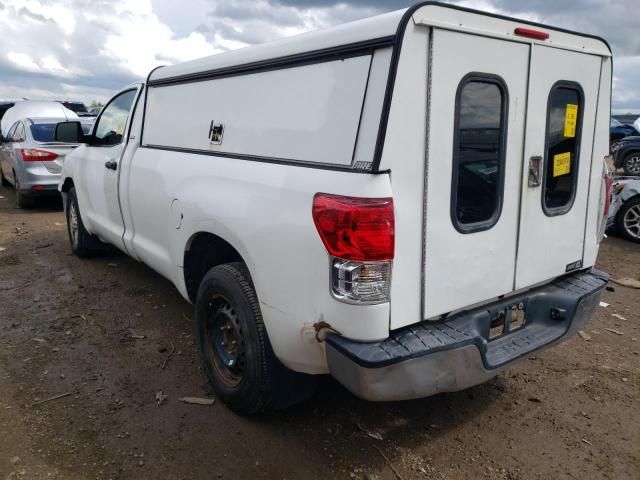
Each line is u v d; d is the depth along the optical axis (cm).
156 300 504
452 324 269
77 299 505
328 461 289
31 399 338
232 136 322
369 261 231
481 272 279
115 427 312
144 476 274
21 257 642
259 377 295
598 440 311
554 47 291
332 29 259
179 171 360
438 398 352
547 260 318
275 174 273
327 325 245
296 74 276
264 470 281
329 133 252
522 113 282
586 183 335
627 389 367
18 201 989
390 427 320
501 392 361
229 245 334
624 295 558
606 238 812
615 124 2008
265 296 275
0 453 286
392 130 230
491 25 256
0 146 1147
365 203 227
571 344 435
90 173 532
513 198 288
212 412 329
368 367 230
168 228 377
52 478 270
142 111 441
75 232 628
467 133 259
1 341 416
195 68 369
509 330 308
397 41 226
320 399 346
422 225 247
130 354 400
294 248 254
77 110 2217
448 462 290
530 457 295
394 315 244
